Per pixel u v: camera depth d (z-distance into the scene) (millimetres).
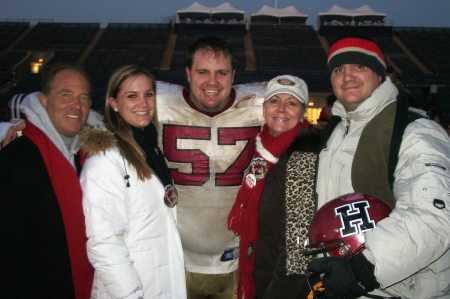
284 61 28531
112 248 1964
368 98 1908
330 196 2037
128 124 2244
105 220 1975
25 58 26625
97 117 2451
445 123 14711
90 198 1987
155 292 2156
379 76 2037
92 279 2162
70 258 2055
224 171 2807
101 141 2039
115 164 2057
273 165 2479
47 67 2195
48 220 1970
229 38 33281
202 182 2795
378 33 34094
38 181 1966
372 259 1527
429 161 1596
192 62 2715
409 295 1715
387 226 1530
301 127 2469
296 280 2150
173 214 2289
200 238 2805
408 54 30219
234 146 2824
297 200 2182
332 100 4008
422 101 20141
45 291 1962
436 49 30438
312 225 1842
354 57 1944
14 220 1880
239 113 2842
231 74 2738
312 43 32344
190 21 36438
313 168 2199
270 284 2260
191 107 2807
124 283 1951
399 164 1722
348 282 1545
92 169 2023
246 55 29906
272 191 2318
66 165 2082
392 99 1905
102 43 31531
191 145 2805
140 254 2123
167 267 2217
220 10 36469
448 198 1506
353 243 1683
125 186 2080
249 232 2525
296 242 2154
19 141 2027
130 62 28016
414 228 1483
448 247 1497
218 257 2838
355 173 1870
